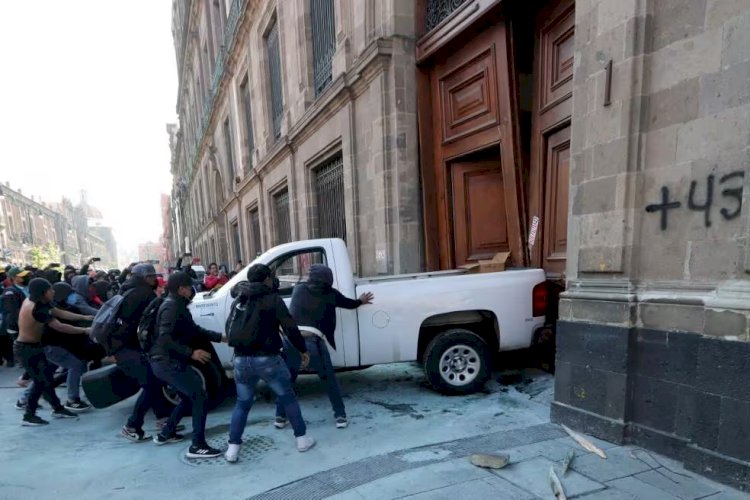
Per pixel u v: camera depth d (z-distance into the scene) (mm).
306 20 10531
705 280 2850
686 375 2896
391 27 6879
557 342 3807
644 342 3170
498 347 4828
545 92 5492
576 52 3707
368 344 4613
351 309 4449
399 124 6926
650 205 3186
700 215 2867
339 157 9445
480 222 6711
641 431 3189
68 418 4758
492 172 6539
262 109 14789
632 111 3211
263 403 4879
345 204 8617
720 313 2672
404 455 3299
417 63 7023
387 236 7180
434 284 4738
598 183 3484
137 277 4234
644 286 3227
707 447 2754
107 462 3520
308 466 3258
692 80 2898
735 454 2604
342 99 8375
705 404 2754
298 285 4109
